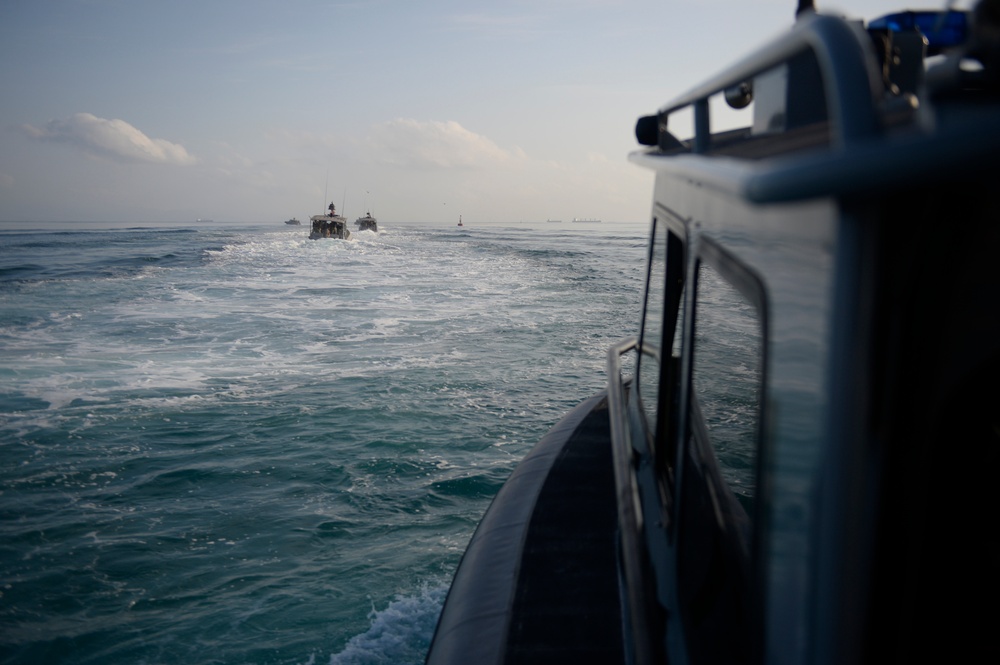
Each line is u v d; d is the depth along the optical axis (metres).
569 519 3.18
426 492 8.85
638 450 2.68
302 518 8.15
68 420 11.49
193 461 9.81
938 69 0.73
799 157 0.70
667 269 2.14
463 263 43.44
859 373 0.76
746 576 1.26
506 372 14.66
